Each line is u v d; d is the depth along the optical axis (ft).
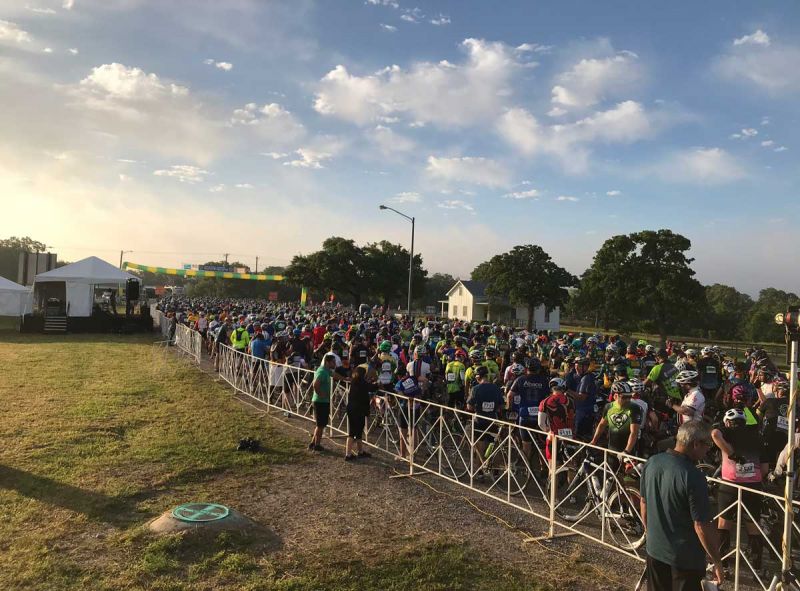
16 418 35.99
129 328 113.80
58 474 25.38
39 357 69.97
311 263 214.90
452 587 16.53
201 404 43.19
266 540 19.35
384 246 235.61
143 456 28.58
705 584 12.15
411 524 21.50
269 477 26.58
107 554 17.78
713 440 18.93
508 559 18.78
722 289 328.70
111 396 44.65
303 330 58.59
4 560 17.21
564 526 20.66
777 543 19.03
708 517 11.32
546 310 185.16
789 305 13.62
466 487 26.30
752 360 47.67
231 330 64.03
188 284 463.42
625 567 18.33
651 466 12.28
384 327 62.95
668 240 142.51
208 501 22.95
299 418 39.99
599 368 41.55
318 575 16.93
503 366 42.09
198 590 15.76
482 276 179.52
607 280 147.64
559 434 25.76
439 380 41.86
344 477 27.22
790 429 13.51
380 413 35.45
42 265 138.51
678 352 52.90
